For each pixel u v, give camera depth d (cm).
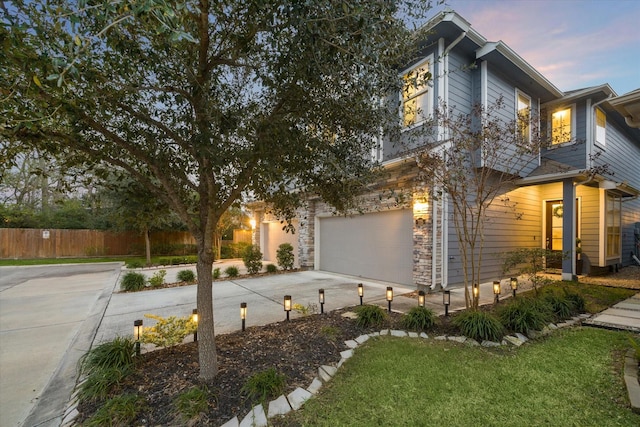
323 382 278
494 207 809
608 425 218
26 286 839
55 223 1661
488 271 782
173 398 243
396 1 229
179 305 588
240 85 294
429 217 665
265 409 233
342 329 410
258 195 294
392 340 377
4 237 1496
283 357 321
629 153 1159
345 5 175
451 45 671
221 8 234
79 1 125
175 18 138
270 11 203
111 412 217
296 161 255
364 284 780
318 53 203
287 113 251
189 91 236
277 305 575
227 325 452
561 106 917
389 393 261
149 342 328
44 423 237
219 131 205
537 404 244
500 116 760
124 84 214
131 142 251
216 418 223
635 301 566
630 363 305
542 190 990
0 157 203
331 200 321
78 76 140
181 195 292
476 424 221
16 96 162
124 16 133
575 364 312
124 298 649
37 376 317
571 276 761
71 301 657
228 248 1730
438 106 604
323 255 1055
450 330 408
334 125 280
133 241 1733
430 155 475
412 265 727
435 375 290
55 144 214
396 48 250
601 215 878
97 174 256
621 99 549
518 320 398
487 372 296
